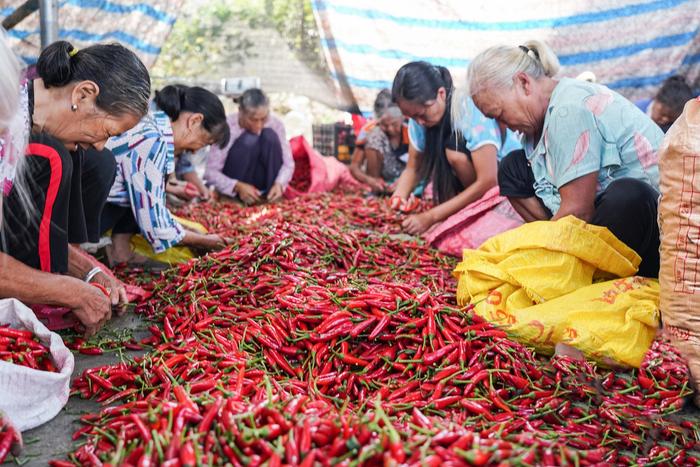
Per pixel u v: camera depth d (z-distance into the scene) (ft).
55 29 18.44
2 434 7.93
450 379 9.82
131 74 10.52
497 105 13.19
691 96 21.43
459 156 19.16
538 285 11.97
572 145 12.57
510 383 10.03
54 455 8.23
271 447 7.00
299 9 28.27
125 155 15.26
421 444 7.06
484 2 25.55
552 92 13.12
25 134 9.76
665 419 9.48
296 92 29.12
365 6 26.61
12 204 10.52
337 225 19.66
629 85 25.64
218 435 7.29
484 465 6.72
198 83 29.27
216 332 11.40
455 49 26.45
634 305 11.41
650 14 24.70
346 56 27.73
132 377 9.86
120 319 13.17
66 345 11.57
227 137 16.96
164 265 17.21
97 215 14.60
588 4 24.91
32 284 10.23
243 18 28.68
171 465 6.64
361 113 28.91
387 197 26.32
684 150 9.91
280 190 27.02
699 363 10.01
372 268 16.05
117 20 24.30
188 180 26.00
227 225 21.45
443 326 10.93
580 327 11.28
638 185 12.47
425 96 18.08
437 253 17.62
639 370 11.05
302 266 14.56
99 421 8.65
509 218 17.63
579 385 9.96
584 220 12.84
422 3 26.03
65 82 10.30
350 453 6.81
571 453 7.25
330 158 29.78
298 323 11.25
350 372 10.32
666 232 10.30
